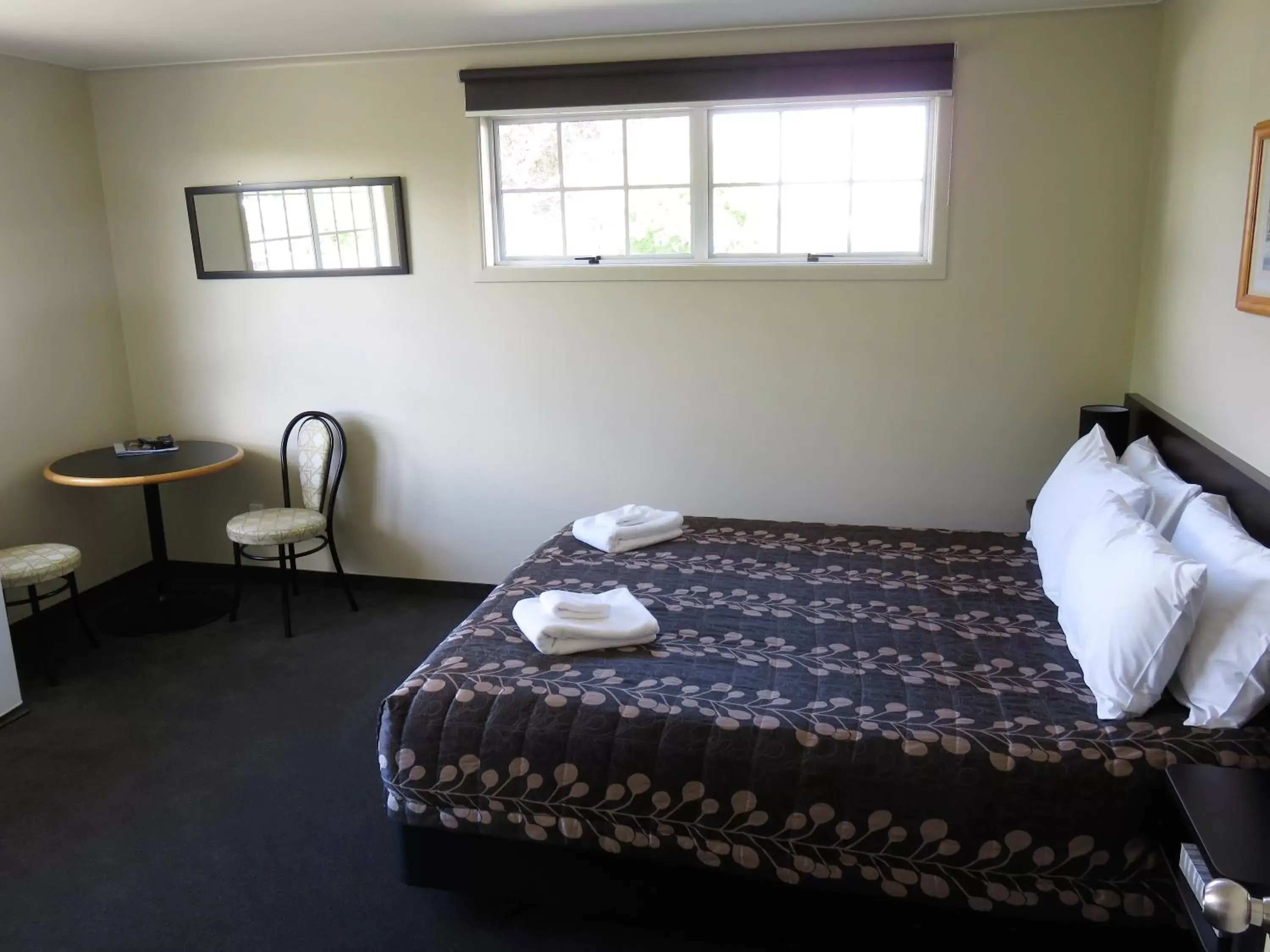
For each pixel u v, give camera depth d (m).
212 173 4.18
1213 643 2.05
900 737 2.06
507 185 3.97
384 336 4.16
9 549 3.71
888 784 2.02
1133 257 3.43
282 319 4.26
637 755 2.14
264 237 4.19
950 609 2.75
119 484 3.70
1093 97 3.34
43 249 4.04
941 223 3.53
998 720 2.11
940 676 2.33
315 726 3.25
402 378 4.19
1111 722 2.08
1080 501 2.75
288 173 4.09
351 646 3.88
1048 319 3.54
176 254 4.31
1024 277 3.52
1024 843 1.97
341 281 4.14
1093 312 3.50
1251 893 1.46
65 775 2.96
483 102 3.77
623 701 2.23
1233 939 1.46
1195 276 2.90
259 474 4.48
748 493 3.97
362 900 2.40
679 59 3.55
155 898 2.41
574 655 2.48
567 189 3.92
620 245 3.93
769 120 3.67
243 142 4.11
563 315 3.95
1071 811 1.96
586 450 4.08
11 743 3.16
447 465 4.24
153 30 3.45
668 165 3.81
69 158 4.14
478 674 2.37
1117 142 3.36
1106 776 1.95
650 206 3.87
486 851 2.28
